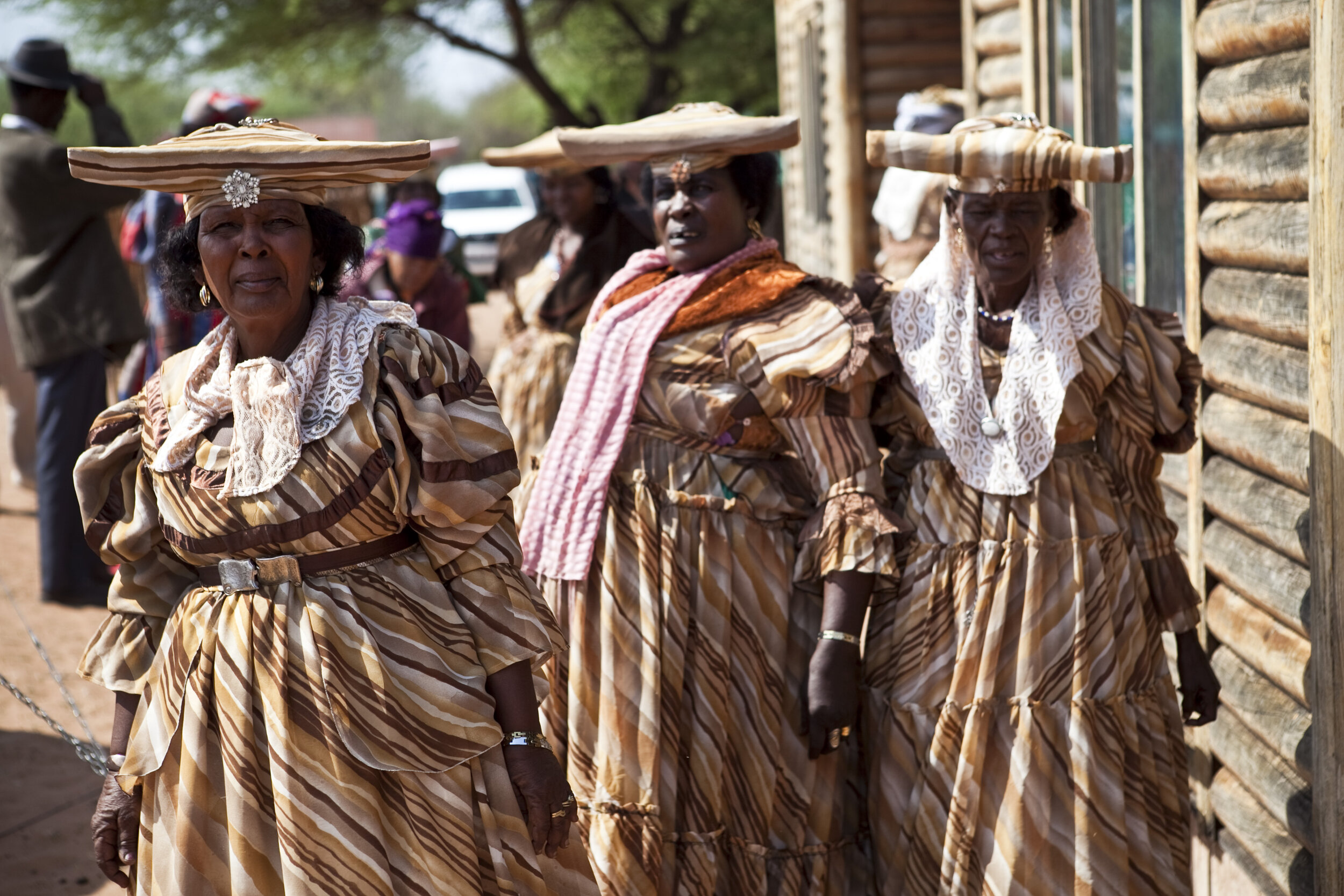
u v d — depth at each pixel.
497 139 56.31
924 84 8.50
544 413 5.30
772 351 2.89
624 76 25.59
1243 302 3.05
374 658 2.16
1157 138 3.84
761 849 2.92
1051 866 2.70
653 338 2.98
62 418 6.34
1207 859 3.42
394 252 5.84
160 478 2.23
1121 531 2.81
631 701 2.87
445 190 22.88
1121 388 2.83
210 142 2.14
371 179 2.18
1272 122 2.91
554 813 2.26
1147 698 2.82
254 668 2.18
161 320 6.20
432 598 2.26
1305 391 2.76
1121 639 2.79
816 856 2.94
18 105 6.36
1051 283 2.81
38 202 6.21
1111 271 4.43
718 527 2.94
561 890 2.35
